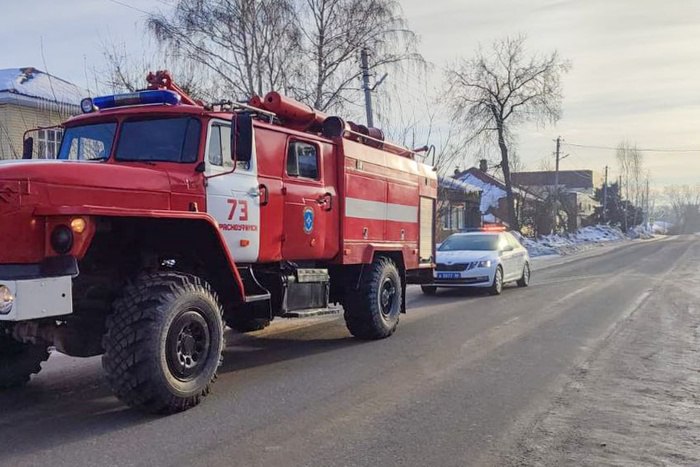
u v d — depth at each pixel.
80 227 5.10
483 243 16.30
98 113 6.84
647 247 46.50
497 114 44.62
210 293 5.96
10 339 6.23
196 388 5.74
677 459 4.60
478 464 4.48
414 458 4.58
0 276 4.84
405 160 10.60
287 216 7.64
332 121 8.76
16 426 5.29
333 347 8.85
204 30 21.48
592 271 22.64
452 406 5.88
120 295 5.60
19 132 19.94
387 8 23.47
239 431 5.14
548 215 56.56
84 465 4.41
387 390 6.44
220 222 6.54
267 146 7.38
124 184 5.56
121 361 5.30
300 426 5.28
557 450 4.76
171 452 4.66
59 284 4.94
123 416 5.56
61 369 7.51
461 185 44.34
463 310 12.59
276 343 9.20
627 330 10.00
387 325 9.47
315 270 8.31
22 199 4.92
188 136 6.46
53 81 21.94
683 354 8.18
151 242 6.15
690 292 15.36
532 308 12.70
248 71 21.84
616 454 4.69
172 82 7.21
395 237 10.13
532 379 6.89
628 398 6.16
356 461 4.52
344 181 8.69
